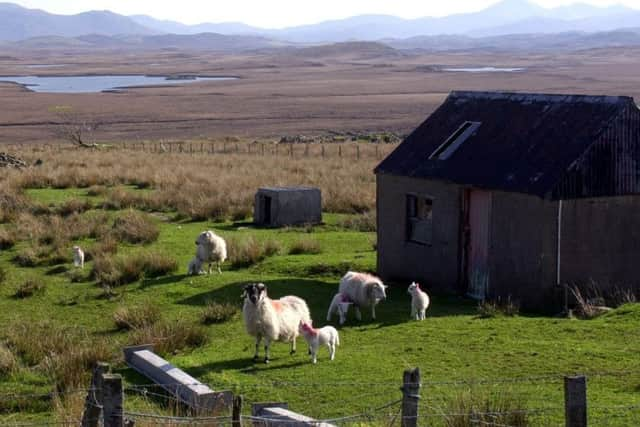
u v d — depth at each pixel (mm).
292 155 67375
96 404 11742
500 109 27172
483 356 17891
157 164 57438
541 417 13633
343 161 60312
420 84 191375
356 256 30609
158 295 25266
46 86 192375
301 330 18062
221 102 140625
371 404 15039
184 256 30609
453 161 26375
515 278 24203
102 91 168375
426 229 27359
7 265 29641
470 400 13617
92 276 27547
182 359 18641
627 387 15453
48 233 33375
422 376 16516
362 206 41500
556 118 25094
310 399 15508
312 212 37625
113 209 40312
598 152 23484
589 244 23672
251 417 12742
